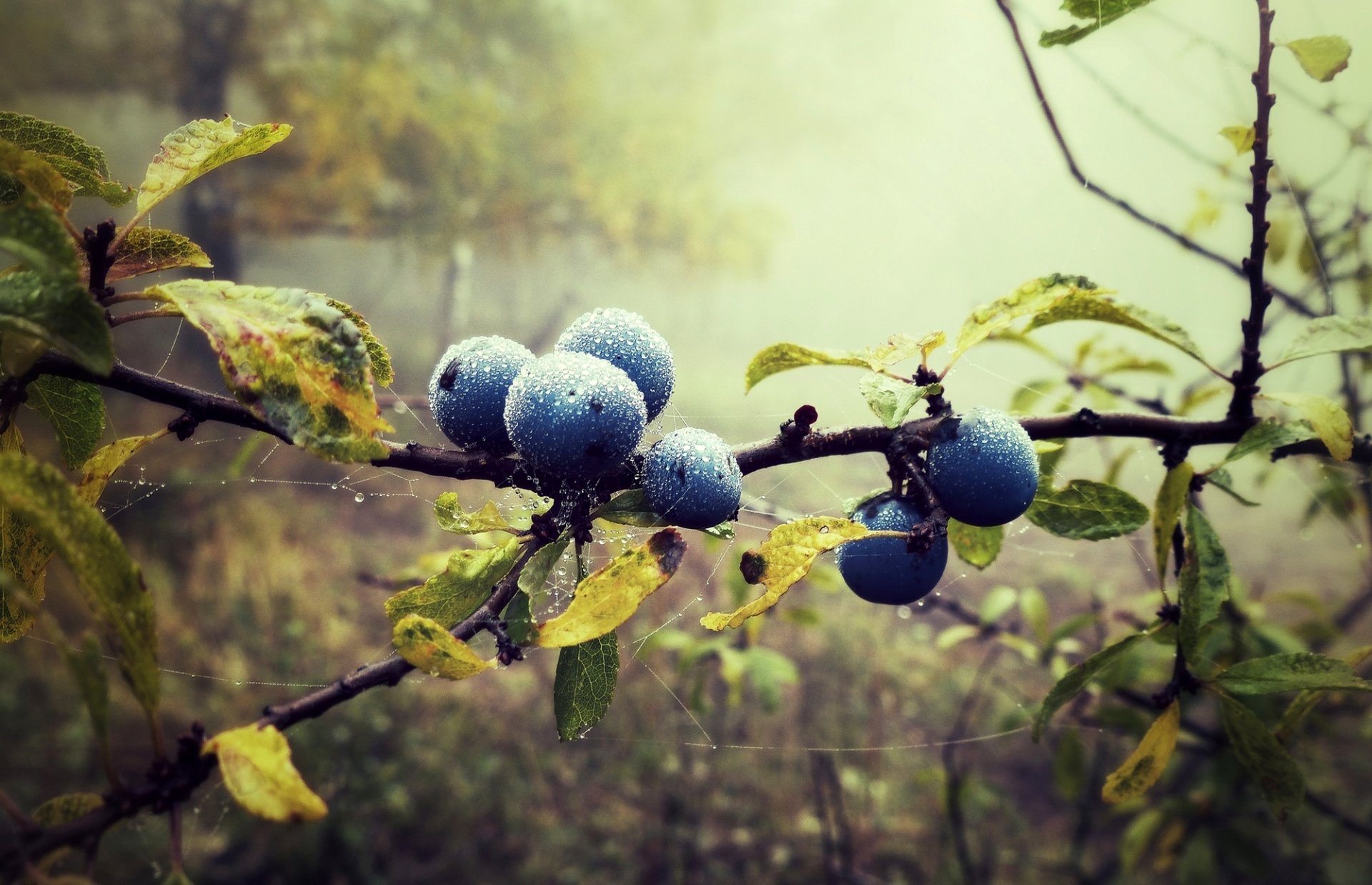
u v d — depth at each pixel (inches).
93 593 31.7
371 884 199.3
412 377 675.4
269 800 32.4
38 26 567.8
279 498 406.6
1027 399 92.7
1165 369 87.7
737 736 251.3
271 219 554.6
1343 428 47.7
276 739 33.7
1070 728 128.7
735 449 49.8
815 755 174.2
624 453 44.5
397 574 124.0
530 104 606.9
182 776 33.4
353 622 318.0
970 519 51.9
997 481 49.7
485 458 45.7
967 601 340.8
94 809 33.1
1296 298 93.1
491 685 283.3
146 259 46.7
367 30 545.3
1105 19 52.3
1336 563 340.8
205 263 47.9
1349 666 46.6
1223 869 147.5
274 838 207.2
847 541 42.5
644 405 45.4
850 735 259.8
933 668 306.5
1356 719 157.0
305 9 569.0
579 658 45.5
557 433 42.5
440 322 785.6
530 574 42.6
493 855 218.5
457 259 655.1
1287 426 49.4
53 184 40.6
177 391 42.3
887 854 215.2
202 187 585.6
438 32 576.4
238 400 36.4
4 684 251.1
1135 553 127.5
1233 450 50.1
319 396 36.9
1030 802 246.4
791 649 301.6
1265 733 47.0
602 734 252.7
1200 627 47.9
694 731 251.1
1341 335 50.3
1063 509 57.7
